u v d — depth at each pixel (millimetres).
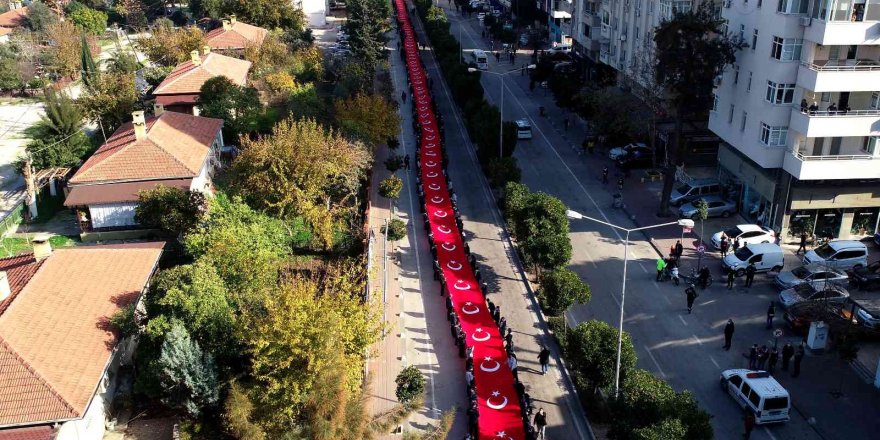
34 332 30438
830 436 31578
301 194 44875
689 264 47094
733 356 37375
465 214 56156
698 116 57750
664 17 60781
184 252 43312
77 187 48531
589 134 71188
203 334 31172
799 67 45156
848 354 34781
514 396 33812
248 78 77375
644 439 25375
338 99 66375
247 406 26703
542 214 43062
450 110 84875
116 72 78312
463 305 42062
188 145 52969
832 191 47406
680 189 56719
